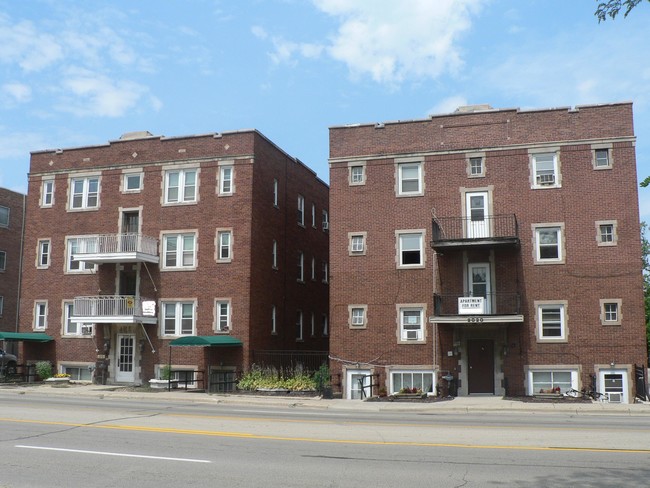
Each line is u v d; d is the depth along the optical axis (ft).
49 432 48.83
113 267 113.91
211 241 108.88
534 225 91.50
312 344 131.75
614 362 86.69
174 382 100.22
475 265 92.94
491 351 91.09
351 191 98.73
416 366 92.79
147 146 114.52
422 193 95.91
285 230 122.11
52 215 119.24
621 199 89.35
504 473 34.24
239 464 36.50
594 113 91.56
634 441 45.37
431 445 43.50
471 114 95.66
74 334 114.83
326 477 33.22
